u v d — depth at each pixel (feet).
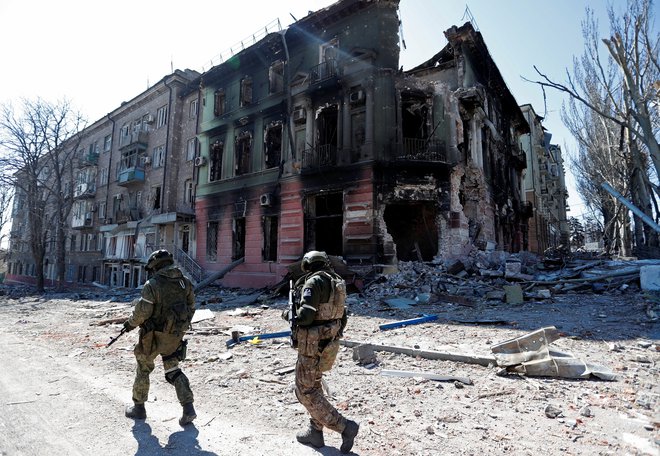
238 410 12.12
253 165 63.46
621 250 76.38
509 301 31.53
